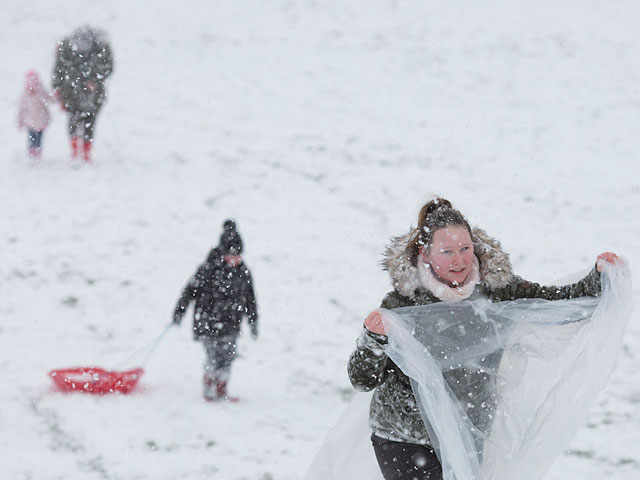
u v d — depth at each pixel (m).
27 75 32.91
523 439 8.52
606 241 27.64
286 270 25.70
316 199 30.98
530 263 26.28
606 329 8.36
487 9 52.94
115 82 42.91
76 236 26.98
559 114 39.31
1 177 31.08
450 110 40.19
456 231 8.24
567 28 49.75
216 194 30.98
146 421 16.02
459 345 8.30
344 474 9.12
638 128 37.59
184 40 49.31
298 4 54.56
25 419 15.76
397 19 52.09
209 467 14.14
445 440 7.98
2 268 24.67
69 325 21.48
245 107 40.62
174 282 24.56
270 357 20.09
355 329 22.09
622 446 14.75
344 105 41.00
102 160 33.53
